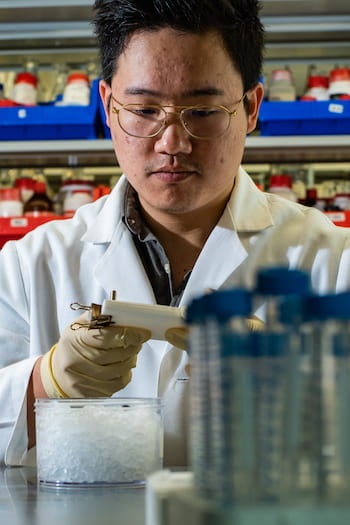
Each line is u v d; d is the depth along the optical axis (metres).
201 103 1.39
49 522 0.74
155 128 1.41
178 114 1.39
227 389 0.51
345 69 2.87
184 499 0.53
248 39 1.47
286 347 0.51
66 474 1.03
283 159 3.07
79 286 1.75
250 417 0.51
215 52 1.38
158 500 0.57
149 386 1.61
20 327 1.81
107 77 1.55
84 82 2.83
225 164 1.45
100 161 3.13
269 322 0.53
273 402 0.51
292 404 0.51
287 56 3.16
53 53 3.17
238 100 1.45
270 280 0.51
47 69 3.19
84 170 3.18
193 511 0.51
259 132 2.80
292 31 2.93
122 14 1.39
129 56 1.40
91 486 1.02
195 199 1.45
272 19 2.91
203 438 0.54
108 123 1.62
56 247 1.81
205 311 0.53
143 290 1.66
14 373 1.43
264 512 0.49
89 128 2.71
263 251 1.73
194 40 1.36
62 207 2.92
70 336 1.33
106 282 1.69
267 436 0.51
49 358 1.40
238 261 1.64
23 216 2.70
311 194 2.88
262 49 1.55
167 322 1.20
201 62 1.36
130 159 1.45
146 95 1.39
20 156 2.88
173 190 1.44
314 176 3.16
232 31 1.40
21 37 2.97
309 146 2.69
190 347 0.58
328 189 3.11
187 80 1.37
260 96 1.64
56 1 2.78
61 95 2.91
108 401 1.04
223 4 1.37
